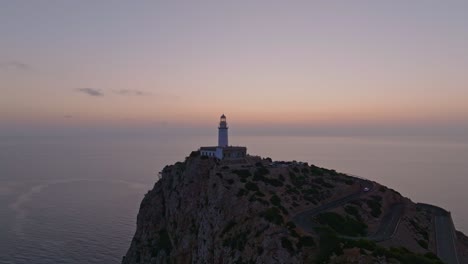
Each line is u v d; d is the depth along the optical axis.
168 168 118.81
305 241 59.03
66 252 142.25
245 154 114.69
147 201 114.00
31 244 150.38
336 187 96.06
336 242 55.75
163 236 101.69
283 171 98.56
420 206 105.62
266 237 62.44
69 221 184.38
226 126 125.62
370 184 105.25
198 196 97.75
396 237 69.12
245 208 75.25
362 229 72.25
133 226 176.75
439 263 51.88
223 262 69.25
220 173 91.62
